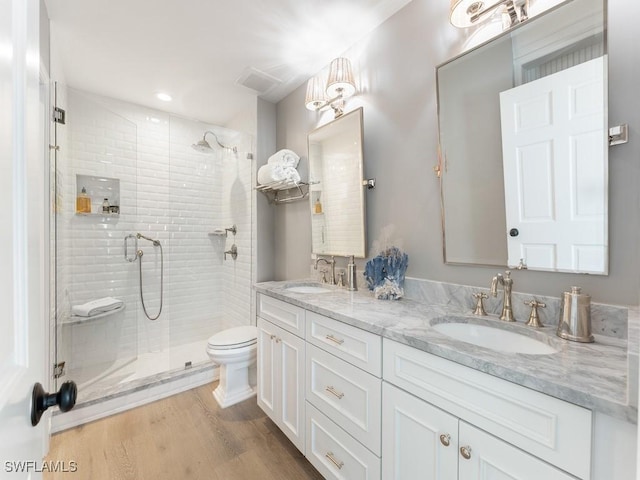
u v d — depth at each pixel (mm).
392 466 1007
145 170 2773
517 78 1148
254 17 1634
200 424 1841
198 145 3043
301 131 2369
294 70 2150
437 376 873
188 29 1720
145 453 1588
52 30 1707
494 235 1229
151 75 2203
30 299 483
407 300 1490
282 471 1479
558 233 1052
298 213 2404
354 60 1858
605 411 569
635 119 898
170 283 2898
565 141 1031
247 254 2746
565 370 702
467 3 1162
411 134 1544
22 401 438
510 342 1078
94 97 2482
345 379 1205
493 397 748
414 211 1537
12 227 429
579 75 998
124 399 1985
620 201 927
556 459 643
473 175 1293
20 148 461
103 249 2482
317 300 1485
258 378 1884
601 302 962
